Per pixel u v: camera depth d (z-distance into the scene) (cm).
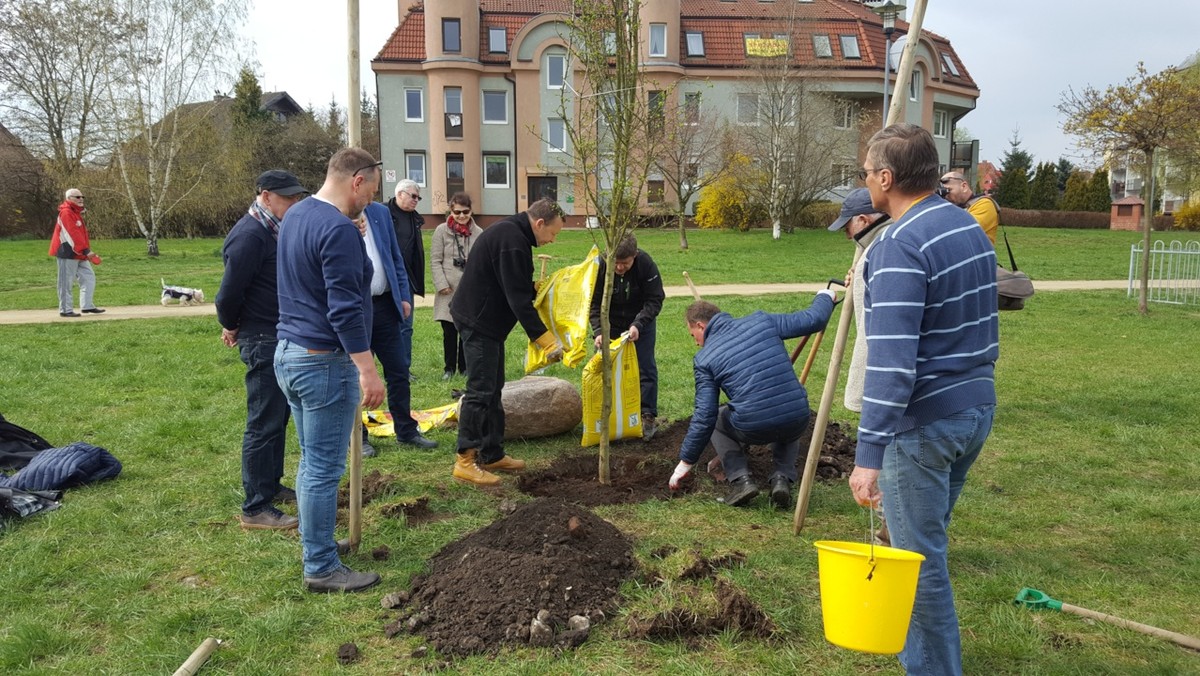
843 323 411
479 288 496
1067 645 322
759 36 3531
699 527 442
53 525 440
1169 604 358
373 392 344
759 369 450
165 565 397
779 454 486
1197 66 1653
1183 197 4481
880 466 238
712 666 306
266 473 441
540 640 317
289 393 358
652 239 3088
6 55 3170
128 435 617
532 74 3772
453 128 3772
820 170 3134
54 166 3303
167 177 2725
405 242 706
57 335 1089
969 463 267
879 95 3744
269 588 369
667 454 569
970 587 370
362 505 473
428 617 338
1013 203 4500
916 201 252
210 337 1084
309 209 347
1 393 750
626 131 450
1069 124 1305
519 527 388
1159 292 1591
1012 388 778
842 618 244
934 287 239
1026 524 452
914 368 237
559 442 609
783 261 2242
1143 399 725
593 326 624
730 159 3186
